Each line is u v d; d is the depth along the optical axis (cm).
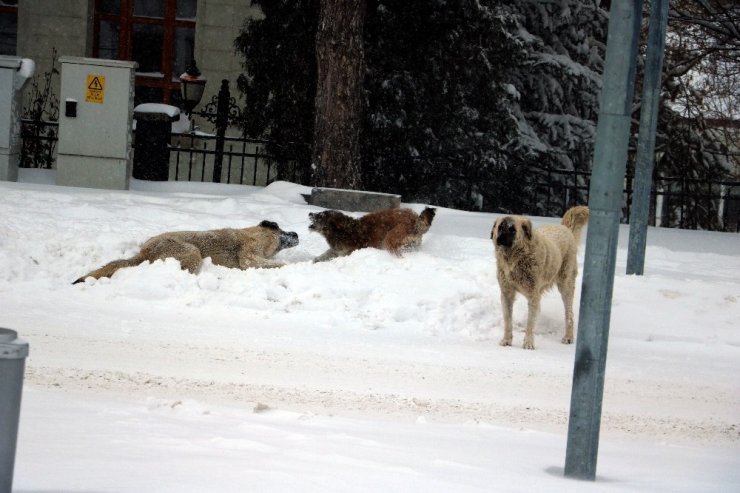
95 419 664
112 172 2109
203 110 3042
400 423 795
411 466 580
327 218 1540
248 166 3036
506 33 2950
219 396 844
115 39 3198
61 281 1312
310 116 2862
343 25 2422
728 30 3114
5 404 413
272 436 648
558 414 891
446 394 932
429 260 1477
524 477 590
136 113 2359
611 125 643
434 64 2878
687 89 3809
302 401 855
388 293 1317
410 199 2911
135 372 903
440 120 2927
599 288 635
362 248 1527
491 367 1064
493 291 1358
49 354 942
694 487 598
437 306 1296
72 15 3089
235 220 1717
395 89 2870
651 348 1241
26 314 1127
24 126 2669
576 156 3438
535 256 1166
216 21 3064
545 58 3406
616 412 921
